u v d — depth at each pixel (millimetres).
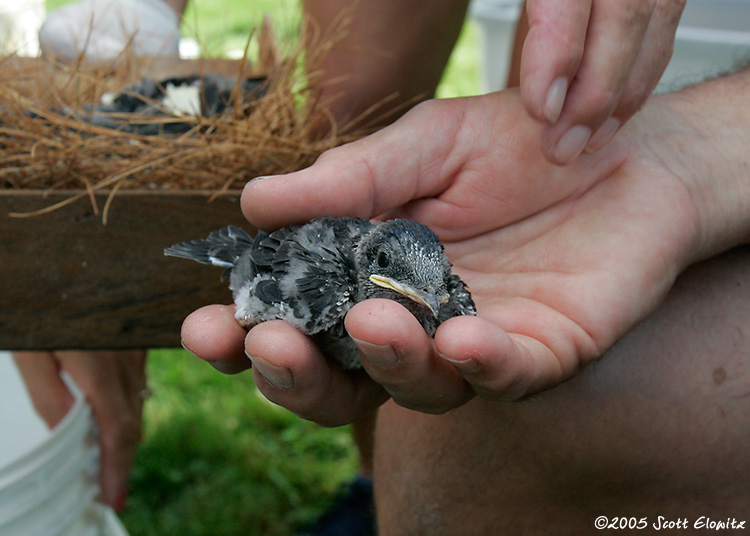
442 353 224
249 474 548
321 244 273
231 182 353
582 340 260
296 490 538
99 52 455
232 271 298
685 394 298
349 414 269
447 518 338
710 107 314
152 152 352
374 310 224
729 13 656
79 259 318
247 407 605
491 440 315
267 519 513
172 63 474
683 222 281
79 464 396
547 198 296
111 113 382
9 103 364
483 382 232
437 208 308
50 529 378
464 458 324
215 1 1108
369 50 430
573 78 251
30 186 342
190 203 319
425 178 297
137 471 542
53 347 330
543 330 257
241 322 264
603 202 291
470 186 300
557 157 268
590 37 245
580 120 256
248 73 463
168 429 575
